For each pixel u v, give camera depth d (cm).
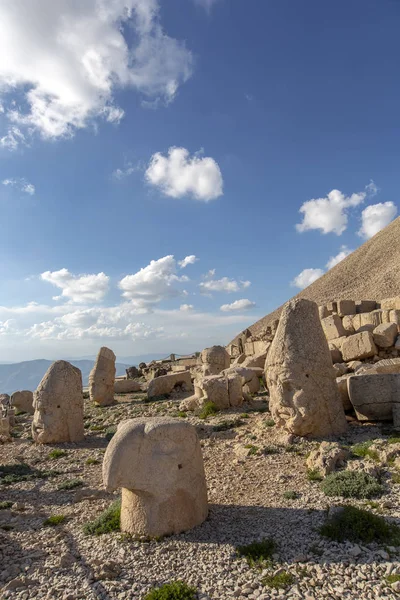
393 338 1730
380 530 616
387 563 552
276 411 1181
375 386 1180
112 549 652
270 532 662
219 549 624
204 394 1642
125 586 557
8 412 2091
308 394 1117
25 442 1581
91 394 2255
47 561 647
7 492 1025
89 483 1043
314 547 607
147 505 680
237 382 1628
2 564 653
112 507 805
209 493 859
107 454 689
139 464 676
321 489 809
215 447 1188
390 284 7056
